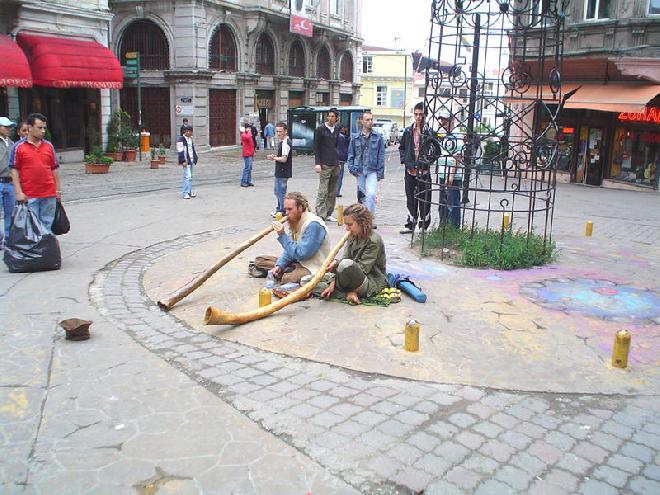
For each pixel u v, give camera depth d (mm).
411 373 4617
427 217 9789
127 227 10180
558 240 9773
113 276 7234
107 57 21781
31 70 19562
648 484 3338
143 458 3428
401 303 6160
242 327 5508
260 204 13062
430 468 3400
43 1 19812
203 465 3377
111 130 23812
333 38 39781
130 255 8281
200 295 6441
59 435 3635
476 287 6797
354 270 5875
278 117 35031
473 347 5125
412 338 4965
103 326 5465
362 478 3293
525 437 3770
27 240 7188
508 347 5148
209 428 3760
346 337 5270
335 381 4473
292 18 33062
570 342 5293
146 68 28781
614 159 18719
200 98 28391
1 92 19281
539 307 6172
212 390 4281
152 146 29266
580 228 11219
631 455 3615
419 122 9219
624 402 4277
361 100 62094
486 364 4809
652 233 10898
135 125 29266
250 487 3199
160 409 3980
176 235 9625
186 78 27734
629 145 18250
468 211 13047
